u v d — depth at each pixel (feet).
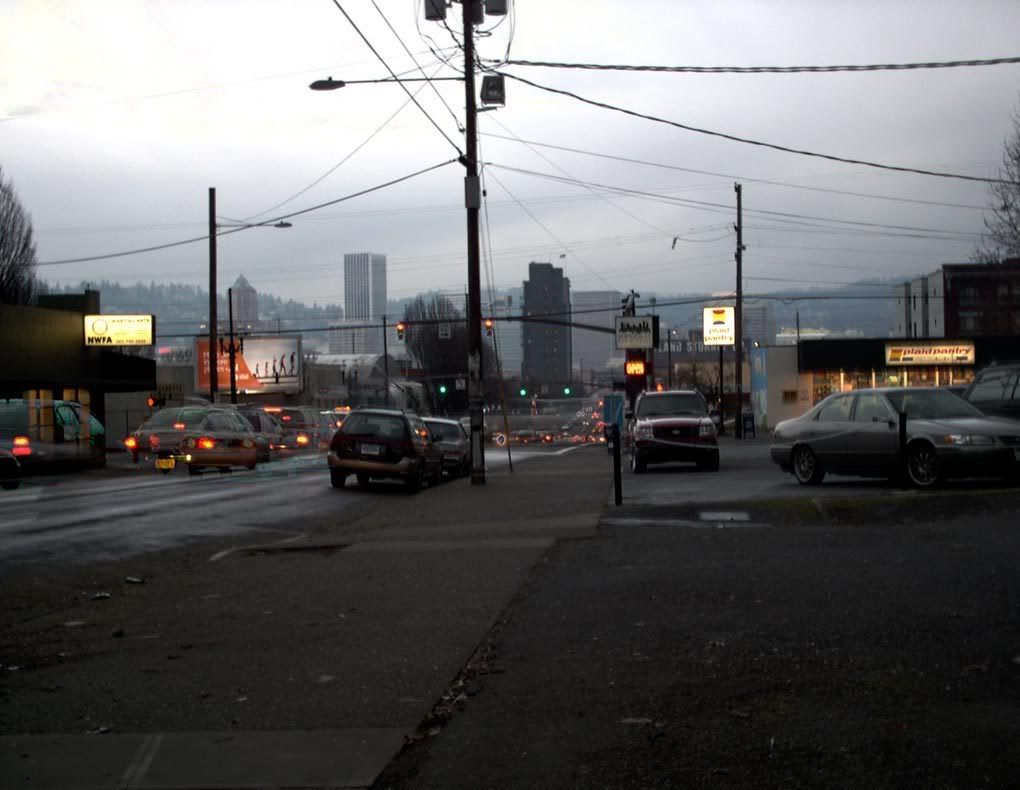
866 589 30.86
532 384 396.16
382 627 29.55
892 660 23.62
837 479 68.74
